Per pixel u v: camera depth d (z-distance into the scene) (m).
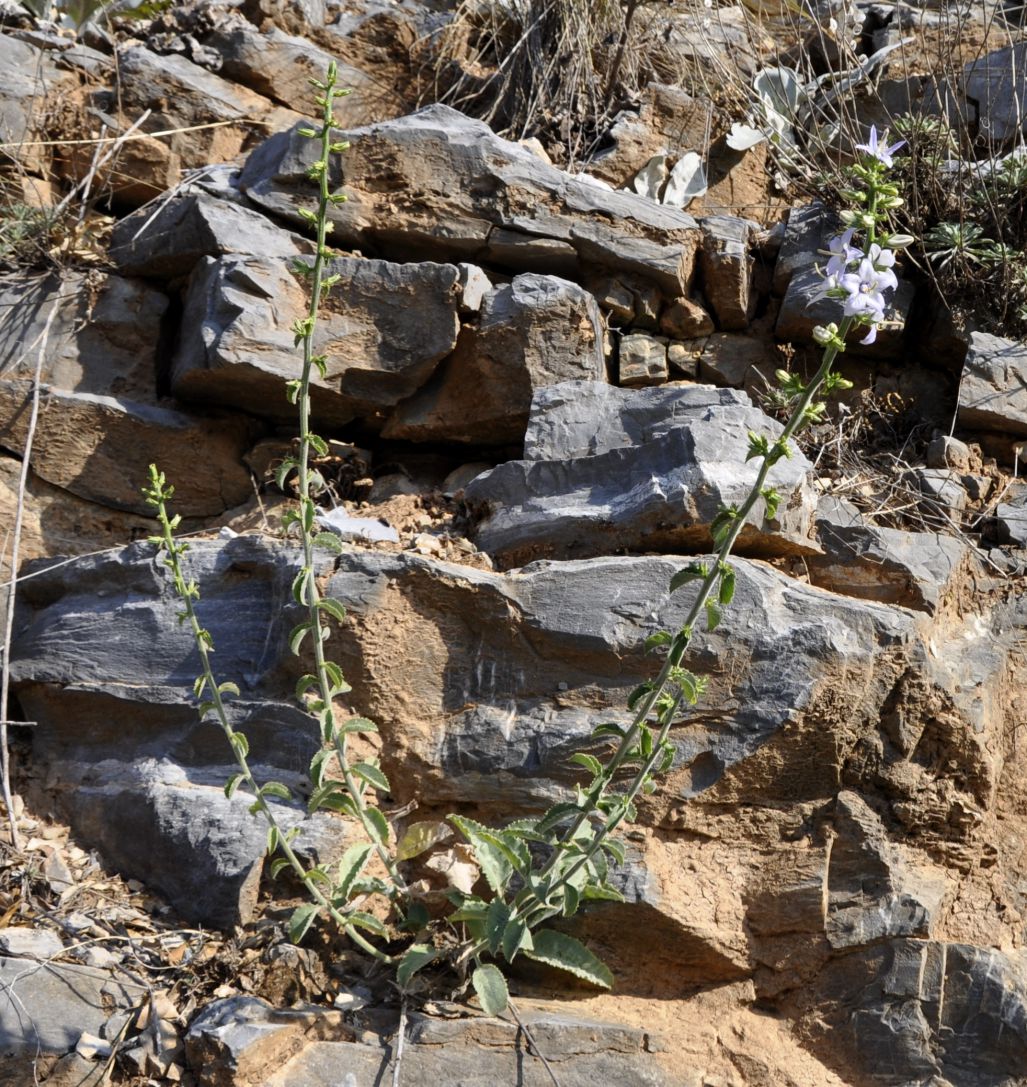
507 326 4.01
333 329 4.04
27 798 3.53
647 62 5.16
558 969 3.05
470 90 5.21
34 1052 2.77
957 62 5.07
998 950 3.03
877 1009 2.98
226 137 4.84
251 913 3.08
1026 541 3.67
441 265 4.01
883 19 5.65
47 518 4.03
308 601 3.12
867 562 3.50
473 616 3.30
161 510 2.94
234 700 3.35
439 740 3.25
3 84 4.67
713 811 3.16
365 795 3.23
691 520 3.37
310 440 2.94
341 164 4.27
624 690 3.21
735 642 3.18
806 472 3.53
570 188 4.27
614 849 2.73
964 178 4.38
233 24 4.98
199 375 4.01
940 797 3.16
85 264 4.32
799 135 5.07
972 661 3.36
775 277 4.33
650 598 3.23
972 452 3.96
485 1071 2.80
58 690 3.58
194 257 4.21
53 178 4.66
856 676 3.12
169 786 3.29
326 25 5.26
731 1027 3.03
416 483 4.19
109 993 2.91
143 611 3.56
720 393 3.72
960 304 4.19
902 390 4.23
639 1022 2.99
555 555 3.56
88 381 4.20
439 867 3.10
